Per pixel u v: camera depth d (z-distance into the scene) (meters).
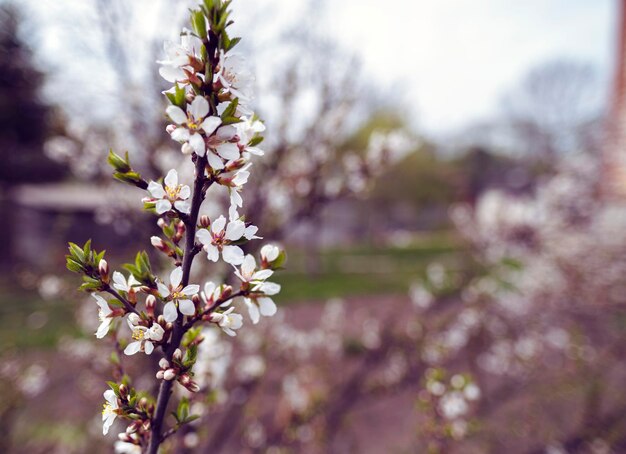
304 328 9.76
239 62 1.04
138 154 3.49
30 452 4.12
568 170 9.07
